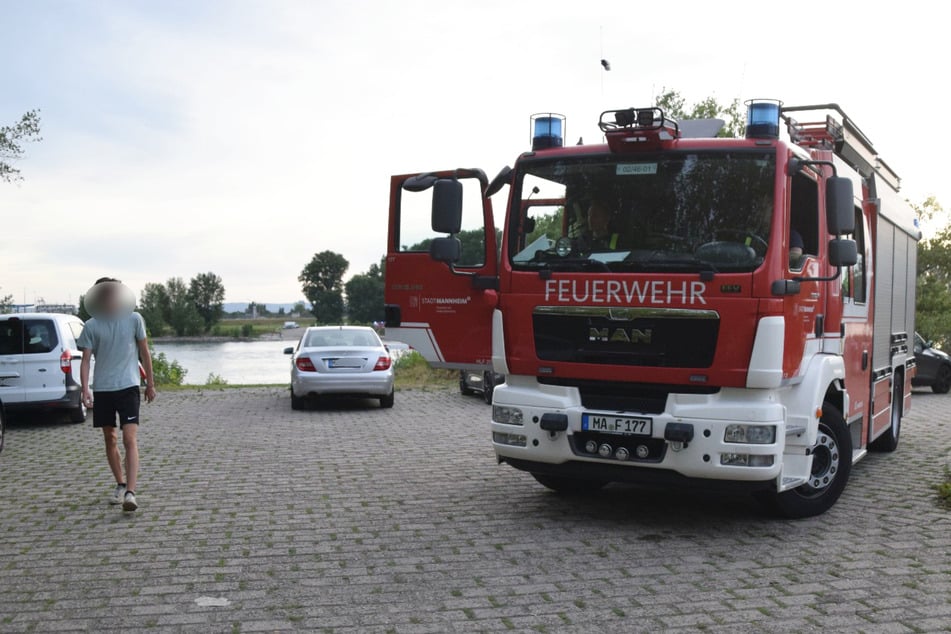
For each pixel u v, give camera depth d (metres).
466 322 7.77
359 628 4.84
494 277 7.65
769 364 6.44
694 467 6.63
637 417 6.78
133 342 8.03
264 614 5.07
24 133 21.55
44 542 6.73
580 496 8.38
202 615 5.06
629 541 6.70
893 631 4.74
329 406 17.53
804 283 6.97
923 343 20.78
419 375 25.56
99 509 7.91
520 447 7.23
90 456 11.13
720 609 5.11
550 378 7.20
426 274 7.95
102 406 7.90
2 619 5.01
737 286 6.49
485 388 18.05
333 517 7.52
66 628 4.87
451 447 11.62
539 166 7.31
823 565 6.00
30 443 12.48
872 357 9.44
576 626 4.85
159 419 15.26
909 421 15.01
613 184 7.04
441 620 4.96
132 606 5.23
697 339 6.61
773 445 6.51
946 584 5.55
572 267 7.02
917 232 12.47
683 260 6.70
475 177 7.68
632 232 6.94
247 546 6.58
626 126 6.92
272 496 8.42
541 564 6.07
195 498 8.35
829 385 7.73
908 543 6.57
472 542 6.68
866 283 9.14
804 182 7.25
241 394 20.62
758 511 7.72
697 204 6.79
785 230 6.61
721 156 6.79
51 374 14.38
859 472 9.76
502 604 5.22
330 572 5.90
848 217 6.81
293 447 11.70
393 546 6.56
